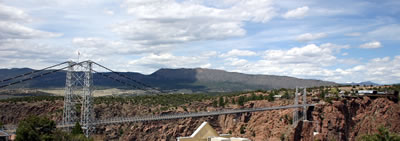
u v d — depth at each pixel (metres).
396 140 96.44
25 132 96.88
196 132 99.06
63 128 152.25
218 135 104.56
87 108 155.38
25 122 103.31
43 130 105.00
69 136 111.44
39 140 97.69
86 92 158.12
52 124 108.44
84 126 154.75
